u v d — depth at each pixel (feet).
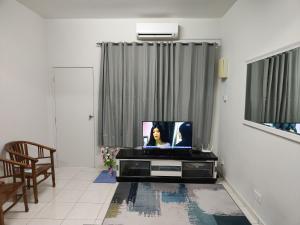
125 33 12.35
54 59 12.64
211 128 12.61
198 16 11.90
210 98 12.20
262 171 7.25
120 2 10.13
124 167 11.10
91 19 12.34
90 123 12.95
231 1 9.84
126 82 12.23
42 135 12.25
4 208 8.30
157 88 12.26
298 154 5.45
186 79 12.10
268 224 6.85
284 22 6.05
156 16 11.95
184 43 11.95
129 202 8.82
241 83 9.05
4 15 9.14
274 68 6.45
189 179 10.78
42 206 8.54
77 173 12.11
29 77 10.92
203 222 7.51
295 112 5.47
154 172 10.82
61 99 12.88
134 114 12.36
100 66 12.21
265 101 6.96
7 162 7.82
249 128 8.25
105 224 7.37
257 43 7.70
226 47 11.12
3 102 9.14
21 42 10.27
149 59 12.07
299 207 5.42
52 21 12.39
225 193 9.71
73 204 8.71
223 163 11.43
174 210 8.25
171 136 11.27
